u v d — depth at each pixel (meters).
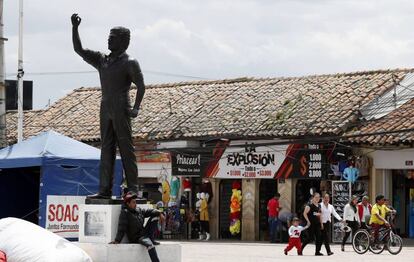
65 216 23.75
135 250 19.03
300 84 40.97
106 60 19.81
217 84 44.12
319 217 27.73
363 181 34.91
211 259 25.83
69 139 24.78
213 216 38.78
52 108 48.00
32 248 18.41
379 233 28.58
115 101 19.55
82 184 24.39
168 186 40.12
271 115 38.44
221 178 38.66
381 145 34.41
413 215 35.41
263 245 33.47
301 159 36.19
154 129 40.88
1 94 29.16
